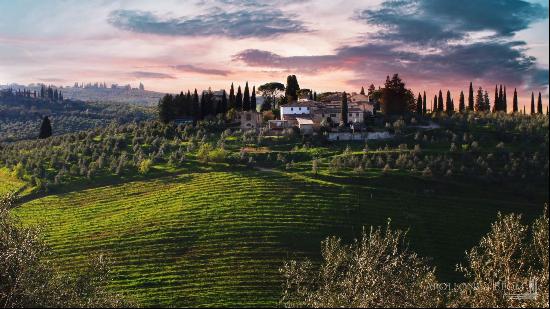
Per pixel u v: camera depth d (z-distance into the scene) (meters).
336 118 179.38
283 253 91.44
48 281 34.81
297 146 151.25
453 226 106.25
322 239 97.19
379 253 33.34
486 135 157.00
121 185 131.12
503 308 29.91
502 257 31.66
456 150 144.25
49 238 99.56
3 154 165.38
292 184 122.94
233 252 91.88
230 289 80.06
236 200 113.94
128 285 81.31
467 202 118.12
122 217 109.75
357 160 135.38
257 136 163.25
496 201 119.88
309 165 136.75
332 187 120.88
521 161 137.38
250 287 80.62
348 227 102.75
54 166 146.25
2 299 32.53
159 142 163.50
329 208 109.94
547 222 30.03
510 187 125.81
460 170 131.38
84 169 138.88
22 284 33.16
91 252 92.88
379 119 181.75
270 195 116.12
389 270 32.50
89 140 170.75
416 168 131.88
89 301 32.66
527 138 154.00
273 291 79.38
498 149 144.75
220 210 109.06
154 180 132.62
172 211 110.25
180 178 132.00
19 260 34.19
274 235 97.69
